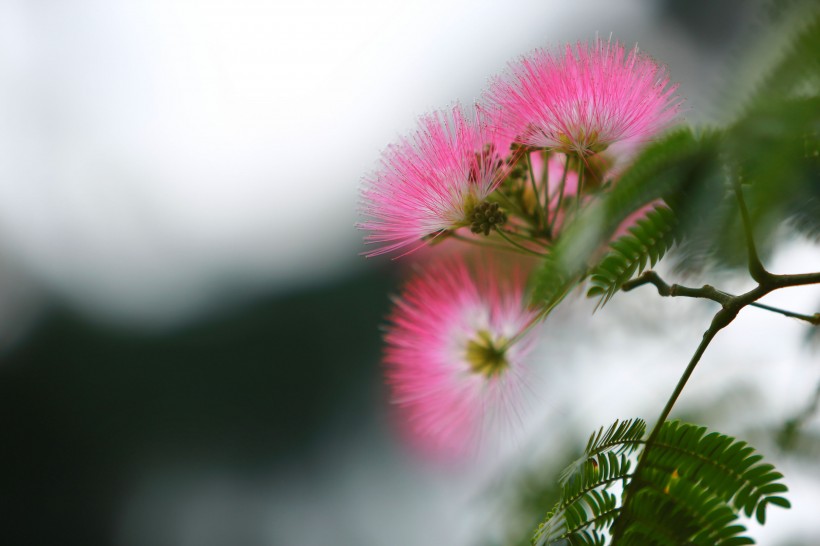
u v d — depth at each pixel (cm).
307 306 179
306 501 162
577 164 77
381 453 150
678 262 72
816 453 77
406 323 79
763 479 70
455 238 77
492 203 76
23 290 200
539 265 75
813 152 70
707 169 71
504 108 76
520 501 79
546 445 79
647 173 72
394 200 77
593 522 71
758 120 69
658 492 71
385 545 123
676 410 80
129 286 201
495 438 79
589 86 75
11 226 206
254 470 176
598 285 72
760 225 71
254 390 179
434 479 81
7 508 183
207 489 177
